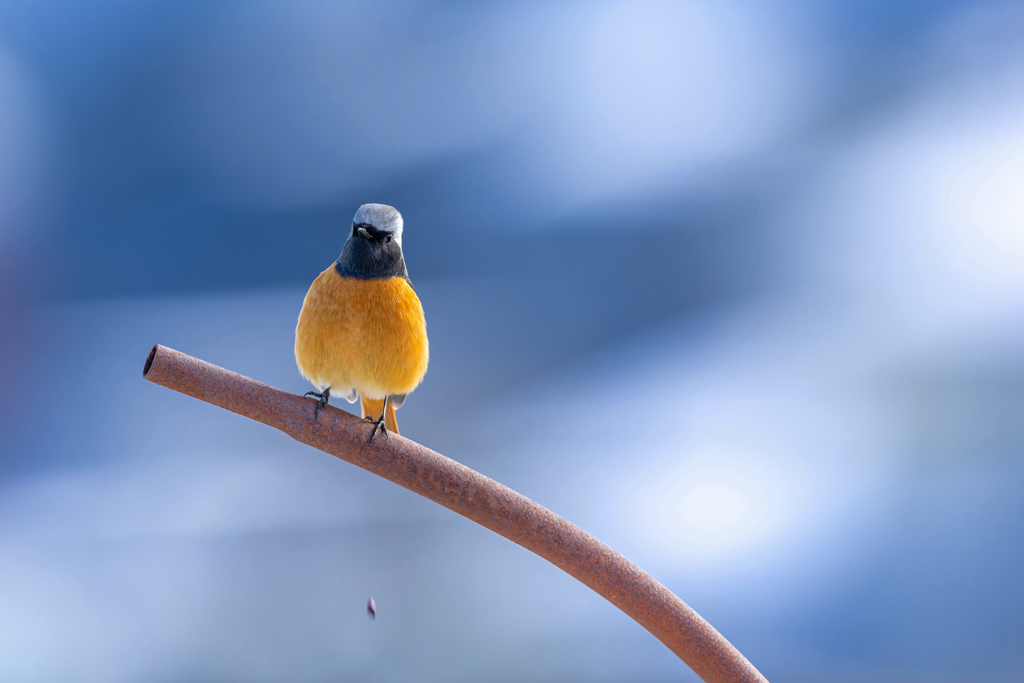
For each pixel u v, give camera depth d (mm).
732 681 7703
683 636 7777
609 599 7863
